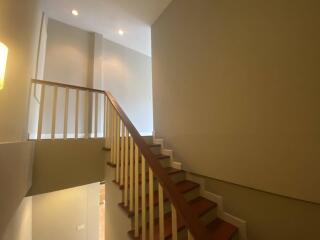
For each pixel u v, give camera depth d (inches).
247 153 75.9
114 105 92.5
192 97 106.7
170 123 123.9
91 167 102.2
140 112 198.1
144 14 142.9
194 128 104.1
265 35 71.4
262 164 70.4
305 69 59.6
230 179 82.3
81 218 150.5
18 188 56.8
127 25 157.8
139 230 64.4
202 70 100.5
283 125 64.5
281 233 65.0
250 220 75.1
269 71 69.4
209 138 94.0
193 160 103.3
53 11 140.7
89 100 156.4
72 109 148.1
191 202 88.4
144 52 208.2
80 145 100.3
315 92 57.1
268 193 69.4
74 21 152.9
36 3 89.7
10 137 58.7
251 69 75.7
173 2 128.2
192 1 111.0
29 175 76.7
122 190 75.6
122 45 191.9
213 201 89.4
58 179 91.9
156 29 147.3
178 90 118.2
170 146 122.6
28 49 74.5
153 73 145.9
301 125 59.9
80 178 98.1
